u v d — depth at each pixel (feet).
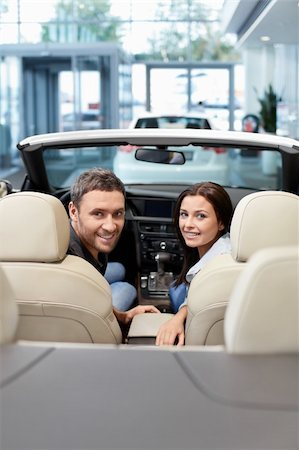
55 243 6.09
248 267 3.88
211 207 7.98
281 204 5.97
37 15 59.72
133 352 3.96
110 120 49.60
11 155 51.24
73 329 6.43
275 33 39.55
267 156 43.29
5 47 49.70
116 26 61.05
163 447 2.94
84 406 3.27
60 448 2.93
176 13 61.05
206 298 6.37
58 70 52.34
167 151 11.68
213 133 10.02
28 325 6.38
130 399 3.34
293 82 47.93
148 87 59.26
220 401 3.33
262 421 3.14
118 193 7.65
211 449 2.93
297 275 3.81
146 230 12.58
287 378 3.56
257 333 3.84
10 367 3.72
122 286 10.16
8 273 6.17
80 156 43.39
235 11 38.24
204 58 61.72
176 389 3.44
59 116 53.01
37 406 3.27
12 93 50.83
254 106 53.78
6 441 2.98
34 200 6.04
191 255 8.74
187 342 6.72
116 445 2.95
